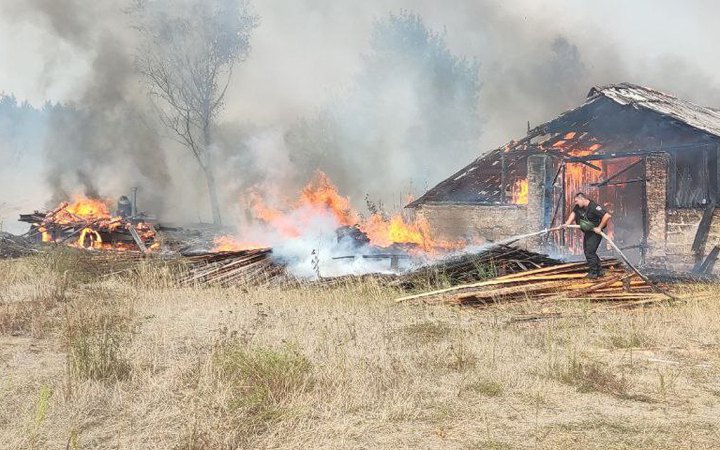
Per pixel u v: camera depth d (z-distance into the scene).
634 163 18.38
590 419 5.08
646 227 17.52
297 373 5.79
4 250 18.56
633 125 18.94
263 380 5.60
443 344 7.57
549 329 8.45
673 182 17.36
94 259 15.68
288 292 12.08
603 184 19.17
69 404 5.24
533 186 20.33
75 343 6.93
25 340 7.82
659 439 4.63
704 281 13.66
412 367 6.46
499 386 5.87
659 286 12.15
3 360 6.77
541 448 4.45
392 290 12.03
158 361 6.69
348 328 8.30
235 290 12.22
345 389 5.58
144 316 9.48
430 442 4.56
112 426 4.86
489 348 7.34
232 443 4.46
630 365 6.78
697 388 5.99
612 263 12.20
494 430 4.82
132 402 5.39
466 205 21.81
